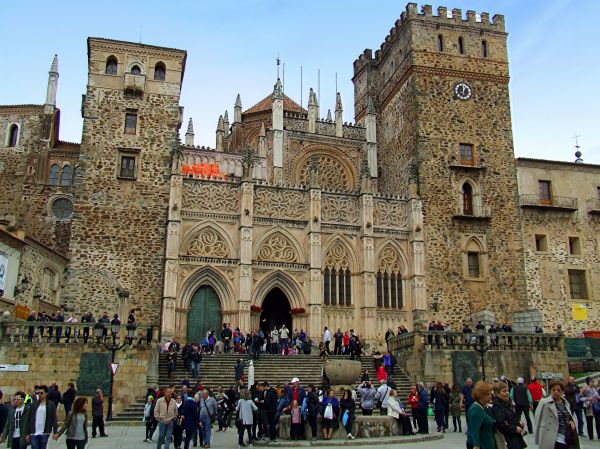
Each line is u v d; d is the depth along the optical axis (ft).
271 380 120.88
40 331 111.04
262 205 164.76
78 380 109.09
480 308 172.45
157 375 113.09
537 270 179.73
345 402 77.41
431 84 190.70
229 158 192.34
